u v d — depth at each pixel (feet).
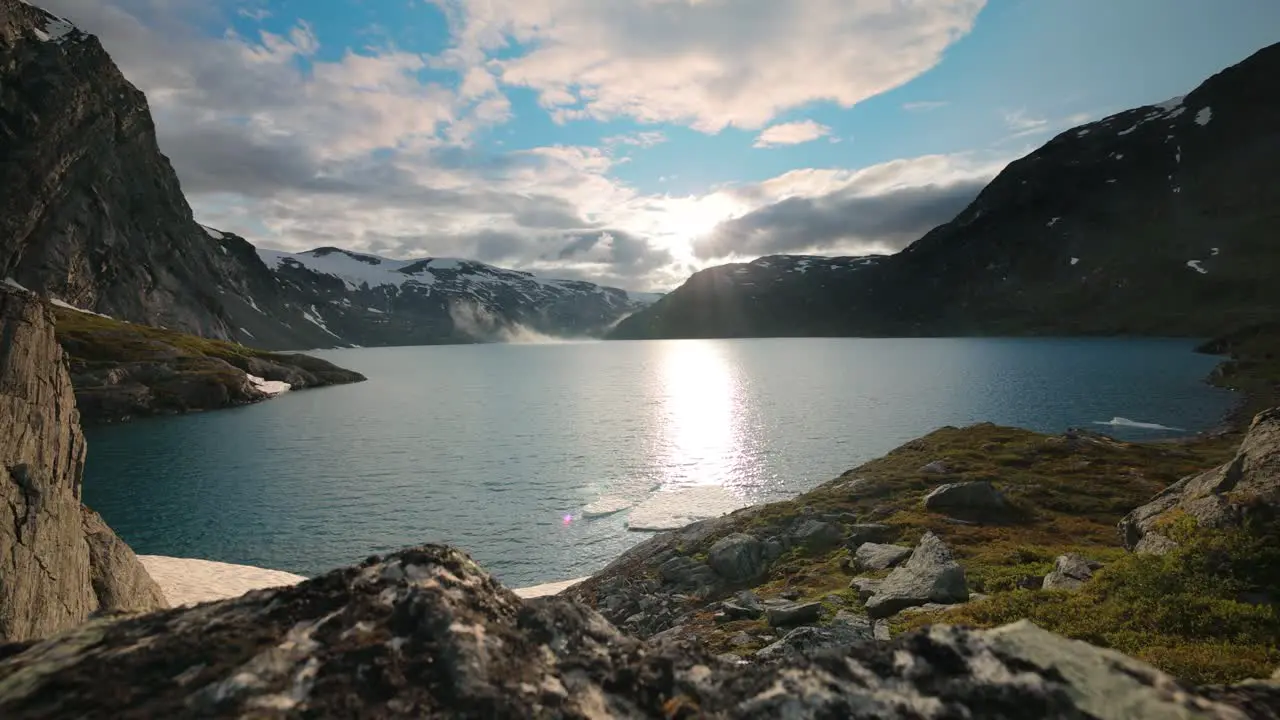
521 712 11.61
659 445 315.99
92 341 495.41
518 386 651.25
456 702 11.60
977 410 374.22
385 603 14.37
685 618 78.69
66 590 68.74
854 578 78.69
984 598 56.65
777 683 12.87
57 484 78.43
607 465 276.00
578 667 13.57
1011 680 12.67
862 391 491.31
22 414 73.97
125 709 10.85
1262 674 32.30
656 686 13.32
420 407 484.74
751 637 63.62
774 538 100.78
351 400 532.73
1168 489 66.85
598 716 12.14
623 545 180.04
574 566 165.99
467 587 15.25
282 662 12.28
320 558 175.22
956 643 13.76
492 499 227.81
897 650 13.62
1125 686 12.51
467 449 318.04
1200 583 42.63
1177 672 34.06
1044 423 319.47
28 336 77.92
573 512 211.00
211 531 196.44
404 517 208.64
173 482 254.27
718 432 344.28
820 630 55.77
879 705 12.16
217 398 473.26
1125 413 333.62
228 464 286.25
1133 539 65.00
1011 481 118.73
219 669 11.89
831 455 280.31
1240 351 549.54
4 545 61.00
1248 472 53.42
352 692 11.58
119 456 304.30
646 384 636.89
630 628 83.05
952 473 128.36
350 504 223.71
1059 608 45.32
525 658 13.44
